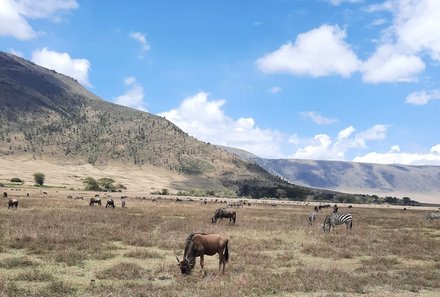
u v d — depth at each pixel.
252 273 16.67
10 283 13.77
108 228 29.36
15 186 137.12
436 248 25.50
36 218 33.50
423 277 16.92
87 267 17.17
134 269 16.38
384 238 30.27
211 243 16.17
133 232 27.94
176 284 14.31
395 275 17.22
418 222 48.44
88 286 13.83
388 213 74.88
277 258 20.50
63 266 17.08
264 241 26.20
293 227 36.38
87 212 42.88
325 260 20.94
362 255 22.73
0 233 24.66
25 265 16.95
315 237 29.62
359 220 50.84
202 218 42.91
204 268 17.34
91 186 159.50
